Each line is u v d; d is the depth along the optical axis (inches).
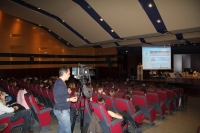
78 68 116.5
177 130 170.7
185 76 522.9
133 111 148.2
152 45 569.9
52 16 402.3
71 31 460.1
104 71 681.6
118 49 641.6
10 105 164.2
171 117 215.3
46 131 162.6
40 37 549.3
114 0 268.2
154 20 289.1
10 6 358.0
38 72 542.0
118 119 123.3
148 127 178.4
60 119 104.4
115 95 193.9
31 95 153.5
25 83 302.8
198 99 346.9
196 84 394.0
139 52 635.5
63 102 102.7
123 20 315.0
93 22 363.6
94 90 234.4
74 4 309.7
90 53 700.0
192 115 225.6
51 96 204.1
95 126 103.1
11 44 474.9
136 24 314.0
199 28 270.5
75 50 655.8
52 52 584.1
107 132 127.6
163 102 204.5
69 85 266.1
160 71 636.7
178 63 652.7
